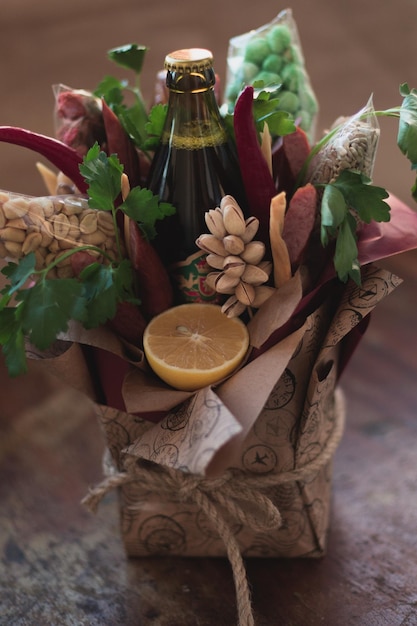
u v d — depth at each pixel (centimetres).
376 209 55
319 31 114
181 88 55
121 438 61
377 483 71
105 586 64
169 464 51
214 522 60
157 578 65
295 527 63
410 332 86
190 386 55
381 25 112
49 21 115
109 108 59
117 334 57
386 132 113
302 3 113
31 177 112
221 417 50
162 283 57
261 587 64
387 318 88
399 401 78
